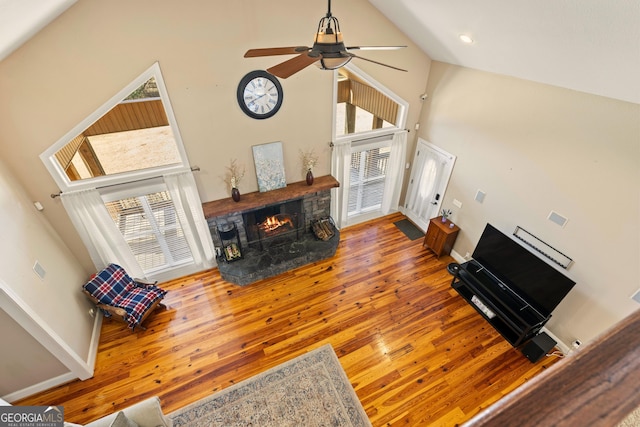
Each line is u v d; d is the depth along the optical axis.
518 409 0.43
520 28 2.95
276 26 3.97
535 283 4.05
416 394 3.73
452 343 4.27
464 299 4.88
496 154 4.40
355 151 5.57
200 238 5.06
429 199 5.98
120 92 3.62
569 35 2.65
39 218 3.85
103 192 4.11
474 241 5.17
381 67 4.90
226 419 3.52
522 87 3.83
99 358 4.15
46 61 3.24
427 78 5.29
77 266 4.42
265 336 4.39
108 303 4.32
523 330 4.00
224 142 4.48
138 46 3.50
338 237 5.79
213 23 3.68
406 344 4.27
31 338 3.37
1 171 3.38
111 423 2.76
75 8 3.13
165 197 4.57
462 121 4.83
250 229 5.36
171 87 3.84
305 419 3.51
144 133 4.20
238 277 5.07
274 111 4.52
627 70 2.62
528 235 4.23
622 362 0.49
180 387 3.82
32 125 3.45
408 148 6.04
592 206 3.42
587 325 3.77
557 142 3.61
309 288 5.11
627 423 0.44
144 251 4.86
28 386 3.68
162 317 4.68
